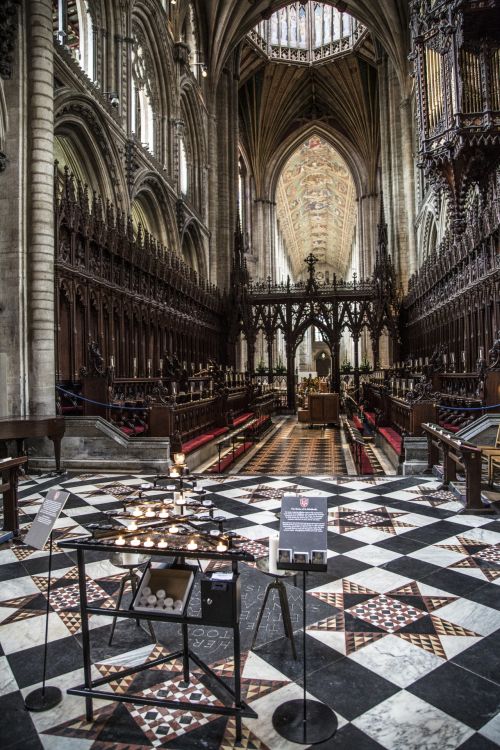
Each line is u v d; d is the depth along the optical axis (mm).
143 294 18375
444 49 14578
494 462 7484
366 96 41656
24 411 10711
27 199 11000
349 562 5078
